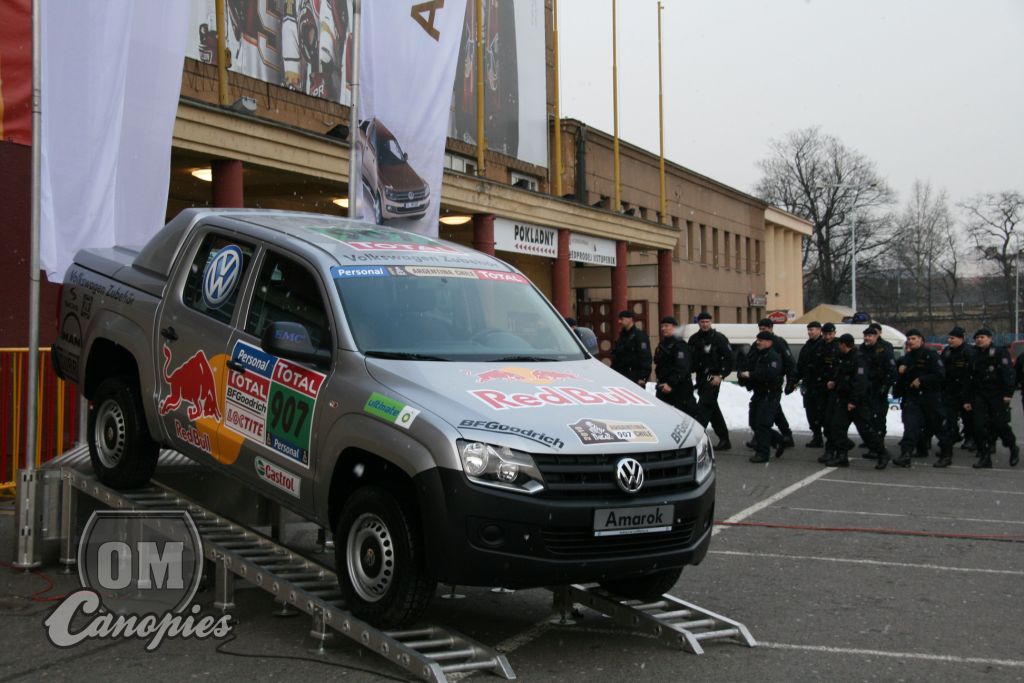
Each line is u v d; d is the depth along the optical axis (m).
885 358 15.27
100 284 7.33
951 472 13.84
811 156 74.94
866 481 12.69
